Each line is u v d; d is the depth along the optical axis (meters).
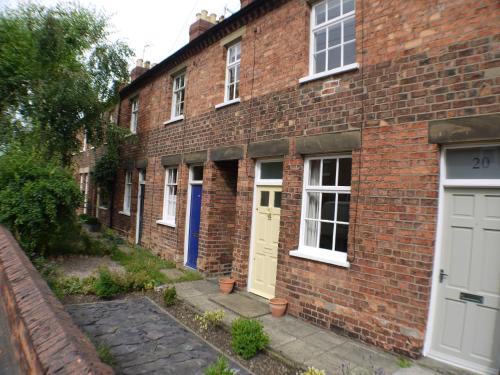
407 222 4.66
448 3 4.46
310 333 5.33
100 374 1.92
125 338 4.98
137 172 13.07
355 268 5.17
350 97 5.46
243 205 7.47
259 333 4.71
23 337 2.81
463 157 4.45
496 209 4.14
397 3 4.98
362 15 5.40
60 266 8.51
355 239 5.20
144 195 12.49
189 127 9.73
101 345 4.63
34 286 3.52
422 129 4.60
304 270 5.91
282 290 6.27
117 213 14.84
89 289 6.88
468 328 4.24
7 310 3.92
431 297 4.50
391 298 4.74
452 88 4.37
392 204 4.82
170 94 11.21
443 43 4.48
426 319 4.46
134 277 7.35
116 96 12.89
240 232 7.48
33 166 8.22
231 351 4.80
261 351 4.80
